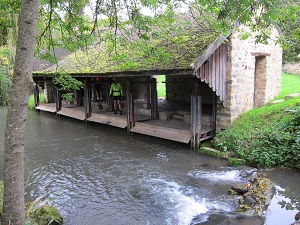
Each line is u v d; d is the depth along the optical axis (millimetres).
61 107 15047
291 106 8461
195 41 7996
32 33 3148
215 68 7922
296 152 6605
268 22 5188
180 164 7441
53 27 6332
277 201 5309
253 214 4801
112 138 10320
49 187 6227
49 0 5531
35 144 9773
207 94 11977
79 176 6828
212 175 6641
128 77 10211
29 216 4387
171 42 8750
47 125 13008
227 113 8539
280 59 10602
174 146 9016
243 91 8930
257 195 5391
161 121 10469
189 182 6312
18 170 3332
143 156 8195
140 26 5859
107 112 12961
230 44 8234
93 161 7887
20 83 3162
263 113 8617
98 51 12844
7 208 3338
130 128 10523
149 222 4773
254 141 7457
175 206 5277
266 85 9812
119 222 4797
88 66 11367
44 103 17359
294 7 4871
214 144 8289
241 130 8070
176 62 7336
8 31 7691
